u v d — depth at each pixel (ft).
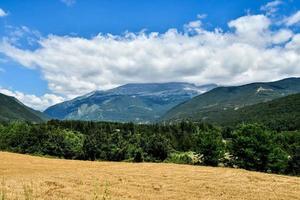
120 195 106.93
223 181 150.41
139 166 207.51
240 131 269.23
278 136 311.68
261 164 259.60
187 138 419.74
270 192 129.80
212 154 288.71
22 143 378.73
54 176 144.66
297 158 262.67
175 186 133.28
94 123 535.60
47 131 390.01
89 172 167.02
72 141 370.53
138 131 519.60
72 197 93.09
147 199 104.73
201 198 112.88
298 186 146.61
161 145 346.54
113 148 347.15
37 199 79.66
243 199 115.34
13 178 133.18
